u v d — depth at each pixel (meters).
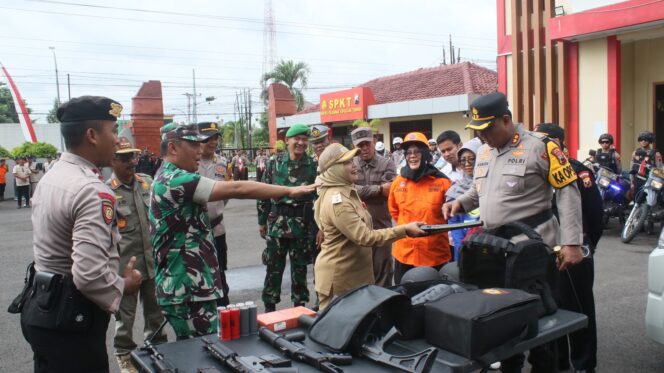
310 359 1.92
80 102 2.34
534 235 2.65
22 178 18.42
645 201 8.38
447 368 1.91
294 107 27.44
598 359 4.01
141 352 2.17
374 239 3.16
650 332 3.55
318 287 3.55
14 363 4.25
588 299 3.61
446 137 5.38
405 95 22.69
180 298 2.94
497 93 3.07
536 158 3.02
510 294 2.15
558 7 11.90
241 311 2.27
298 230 5.07
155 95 22.41
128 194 4.01
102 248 2.20
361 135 5.27
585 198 3.59
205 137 3.03
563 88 11.98
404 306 2.15
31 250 9.52
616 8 10.59
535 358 2.93
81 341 2.25
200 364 2.01
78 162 2.35
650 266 3.55
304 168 5.12
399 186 4.46
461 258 2.61
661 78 12.46
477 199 3.55
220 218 5.07
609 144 9.63
